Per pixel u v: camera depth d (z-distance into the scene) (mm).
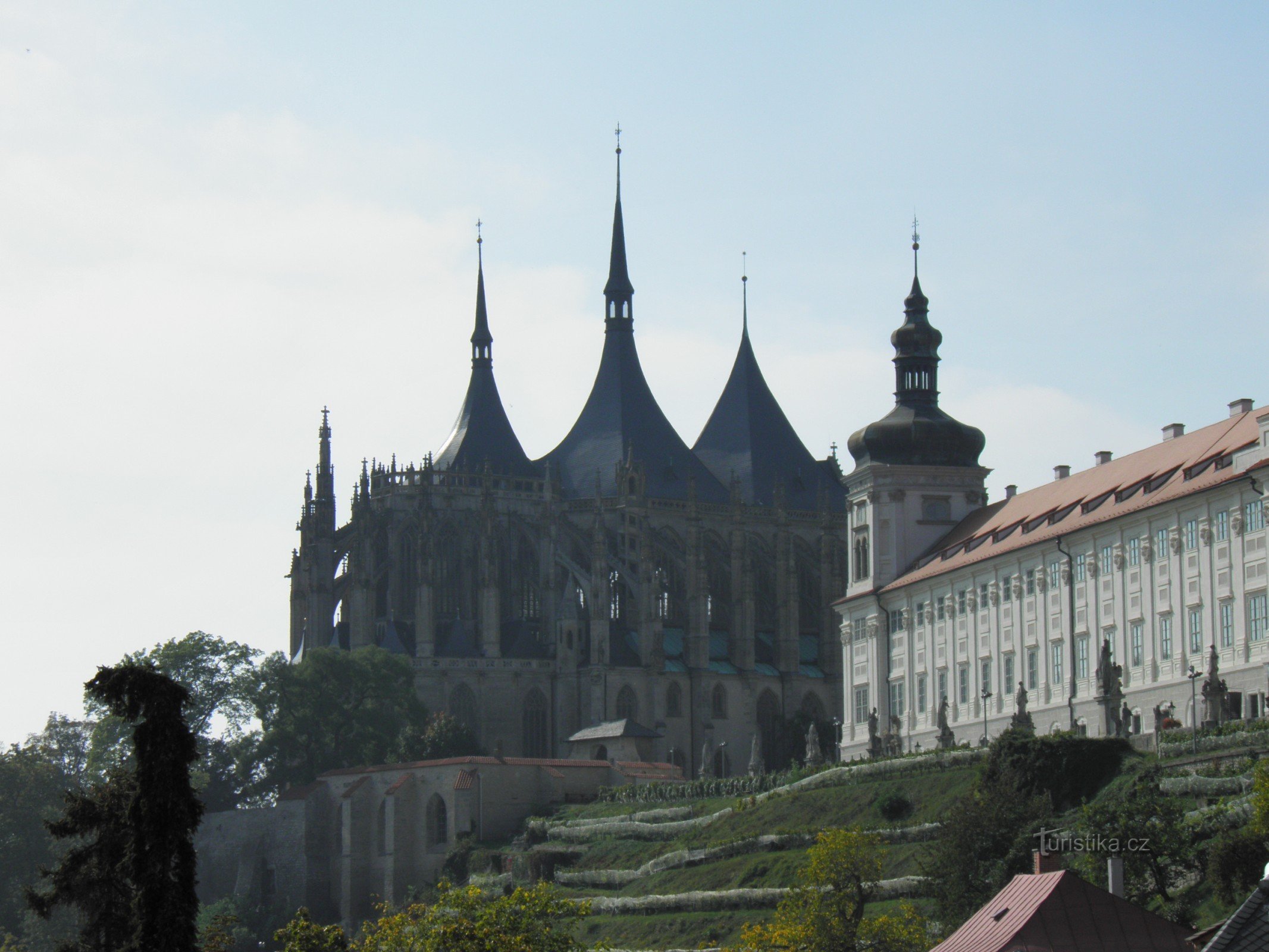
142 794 91188
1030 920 108812
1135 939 108375
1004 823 150750
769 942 147500
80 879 109750
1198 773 156750
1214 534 191000
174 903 90188
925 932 148000
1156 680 199000
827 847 153625
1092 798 165250
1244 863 129375
